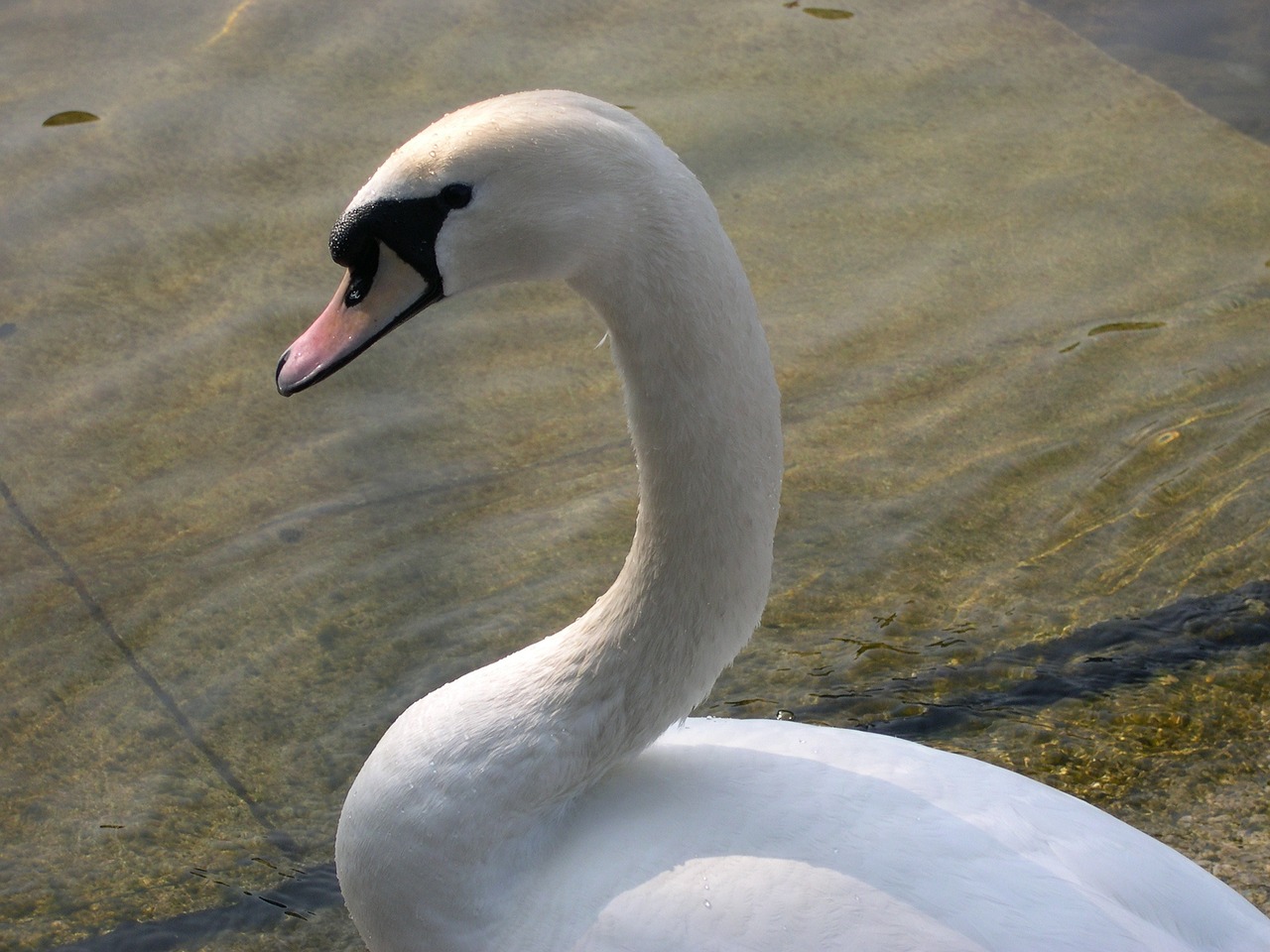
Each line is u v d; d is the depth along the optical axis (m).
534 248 2.24
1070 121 6.48
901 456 4.97
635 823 2.56
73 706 4.11
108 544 4.59
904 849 2.43
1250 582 4.46
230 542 4.60
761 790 2.55
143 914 3.53
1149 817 3.71
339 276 5.46
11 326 5.24
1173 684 4.13
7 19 6.70
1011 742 3.97
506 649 4.28
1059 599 4.44
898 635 4.35
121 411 5.00
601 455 4.94
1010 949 2.31
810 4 7.17
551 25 6.85
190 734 4.03
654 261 2.20
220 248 5.55
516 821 2.56
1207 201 6.04
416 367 5.29
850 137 6.34
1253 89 6.67
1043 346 5.38
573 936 2.48
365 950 3.42
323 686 4.17
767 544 2.46
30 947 3.44
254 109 6.16
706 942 2.38
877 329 5.45
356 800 2.68
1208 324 5.46
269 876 3.63
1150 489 4.81
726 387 2.28
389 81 6.38
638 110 6.34
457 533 4.66
